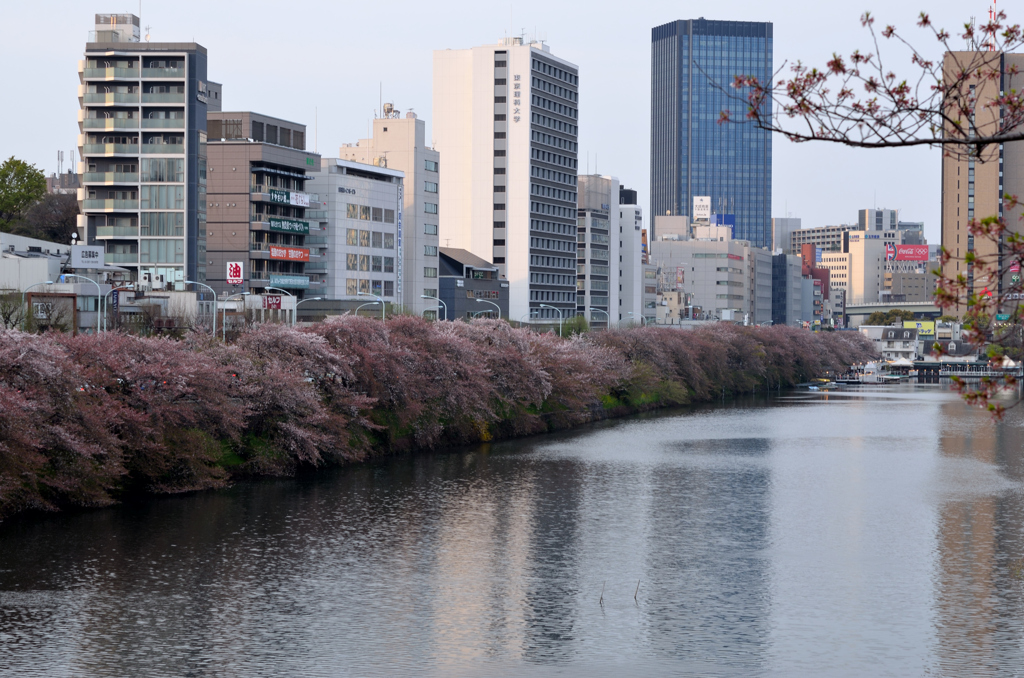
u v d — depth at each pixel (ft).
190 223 616.80
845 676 161.27
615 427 488.85
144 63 611.06
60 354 255.70
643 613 192.44
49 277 477.36
